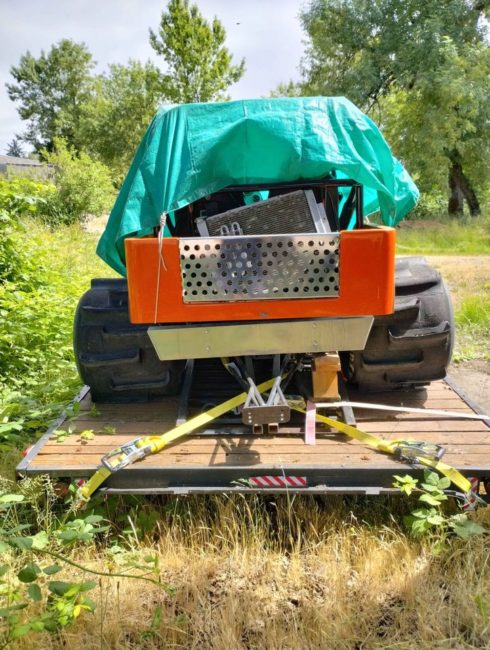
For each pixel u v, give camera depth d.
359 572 2.69
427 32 21.19
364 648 2.31
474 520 2.91
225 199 3.47
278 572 2.67
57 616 2.34
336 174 3.53
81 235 14.45
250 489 2.76
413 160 22.64
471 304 7.72
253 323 2.97
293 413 3.50
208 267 2.86
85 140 44.56
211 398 3.82
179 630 2.33
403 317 3.42
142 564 2.74
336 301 2.89
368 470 2.78
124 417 3.63
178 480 2.83
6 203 7.12
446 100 20.86
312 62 25.50
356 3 22.98
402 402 3.71
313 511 3.01
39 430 4.02
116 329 3.53
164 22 26.98
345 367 3.97
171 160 3.04
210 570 2.71
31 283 6.93
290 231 3.17
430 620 2.37
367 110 24.50
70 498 2.88
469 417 3.41
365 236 2.83
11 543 2.53
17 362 5.15
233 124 3.04
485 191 27.11
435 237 17.88
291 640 2.31
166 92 28.19
